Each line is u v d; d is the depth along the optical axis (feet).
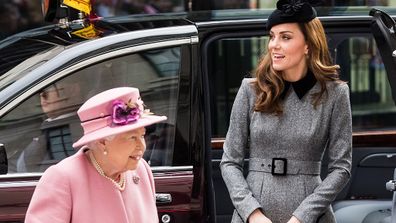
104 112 15.56
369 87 33.73
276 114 19.94
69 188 15.70
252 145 20.39
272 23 19.94
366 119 33.37
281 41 19.83
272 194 19.88
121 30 22.33
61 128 20.97
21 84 20.68
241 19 23.07
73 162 15.90
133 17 25.17
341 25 24.16
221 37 22.85
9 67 21.91
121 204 15.99
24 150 20.74
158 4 48.60
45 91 20.81
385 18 20.47
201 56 22.38
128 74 21.35
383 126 32.99
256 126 20.18
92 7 25.43
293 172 19.94
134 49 21.39
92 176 15.93
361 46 33.68
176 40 21.66
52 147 20.90
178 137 21.52
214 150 26.94
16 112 20.62
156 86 21.54
